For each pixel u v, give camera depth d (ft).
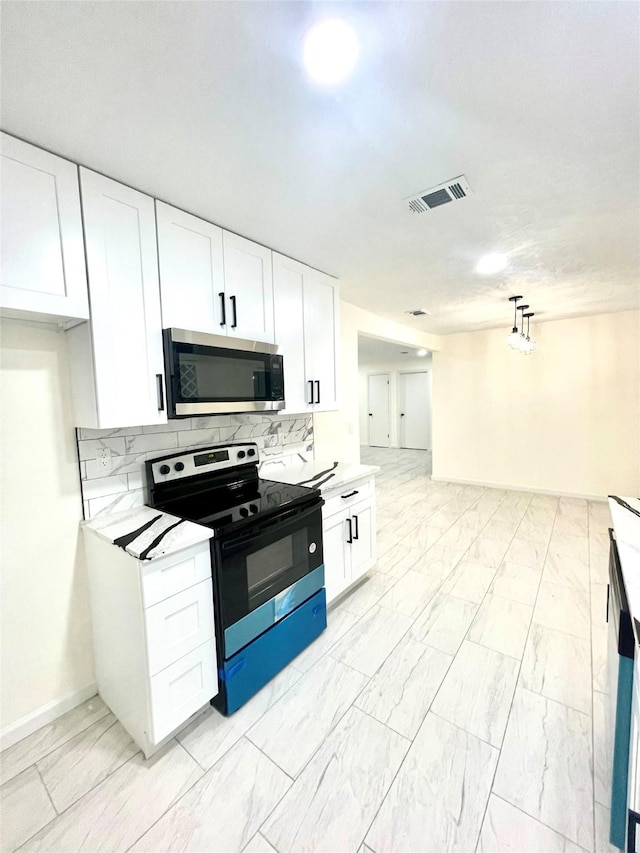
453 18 2.82
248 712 5.44
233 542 5.36
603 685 5.81
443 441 18.83
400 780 4.43
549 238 6.95
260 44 2.99
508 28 2.91
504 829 3.92
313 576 6.88
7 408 4.96
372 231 6.52
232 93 3.47
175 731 5.01
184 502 6.60
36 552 5.25
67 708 5.55
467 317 13.98
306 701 5.61
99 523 5.53
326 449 10.72
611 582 4.75
